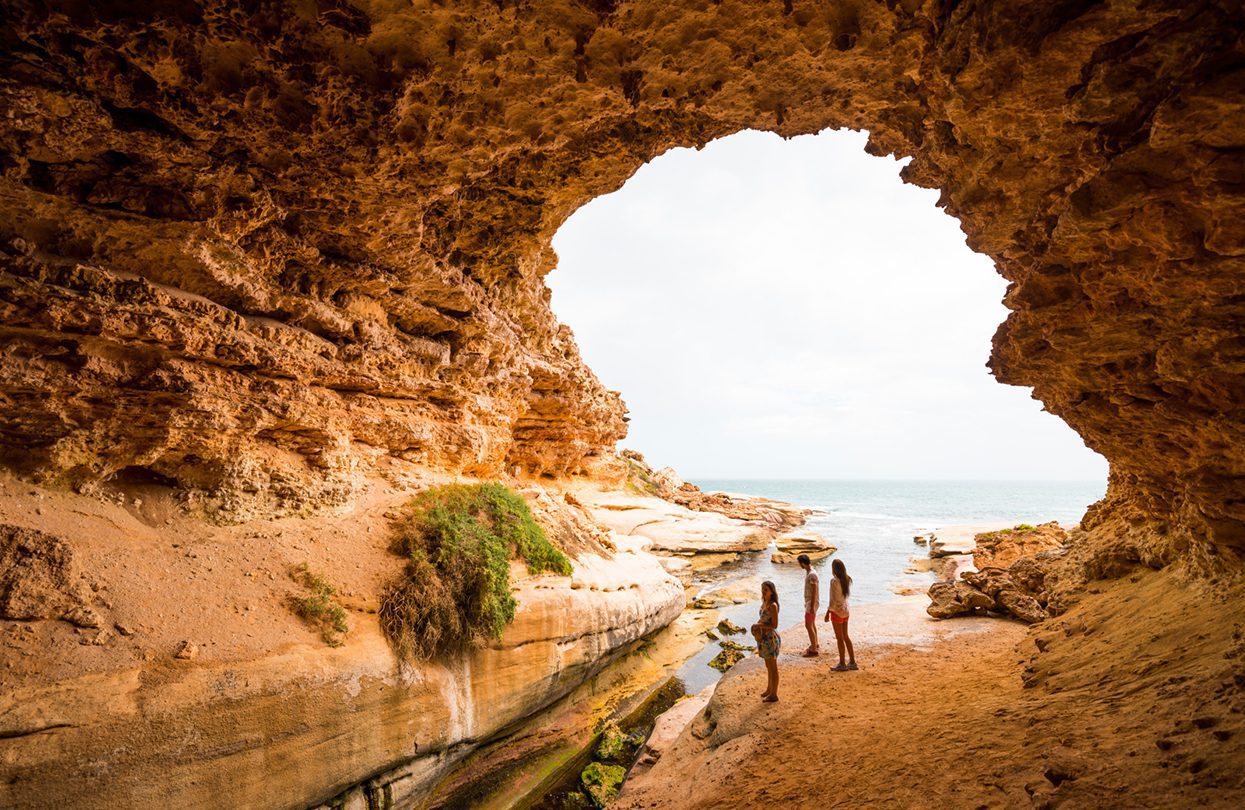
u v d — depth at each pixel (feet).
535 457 81.87
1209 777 11.21
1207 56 9.76
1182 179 11.30
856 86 18.98
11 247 19.77
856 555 100.07
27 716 15.64
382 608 25.88
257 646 20.89
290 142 19.95
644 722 35.63
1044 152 14.16
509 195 29.55
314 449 29.94
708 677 41.96
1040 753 15.58
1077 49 11.24
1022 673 24.08
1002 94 12.91
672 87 18.85
